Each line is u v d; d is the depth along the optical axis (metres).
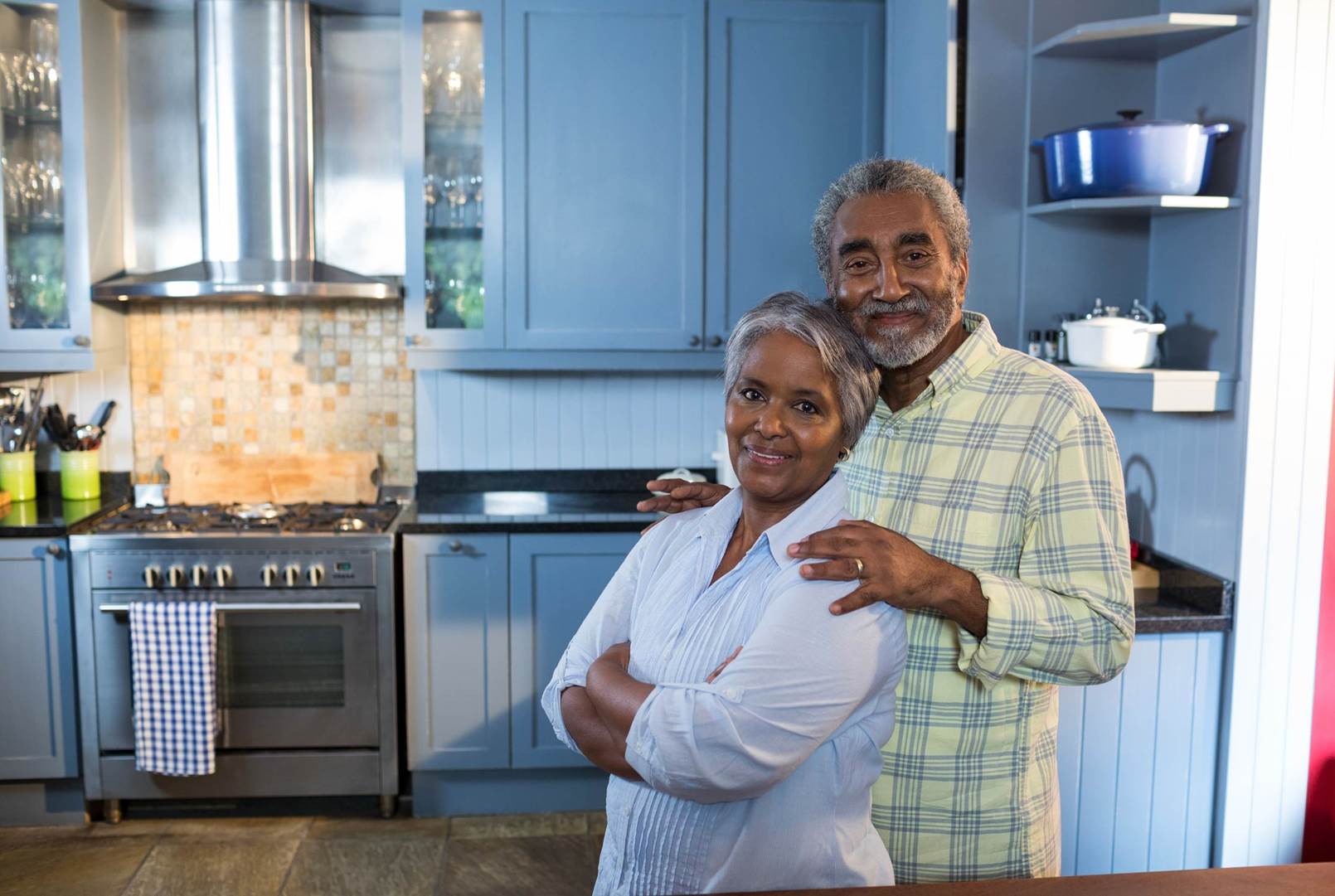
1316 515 2.46
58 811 3.38
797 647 1.18
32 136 3.34
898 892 1.23
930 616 1.58
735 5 3.49
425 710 3.40
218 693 3.30
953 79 2.85
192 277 3.46
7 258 3.36
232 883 3.05
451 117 3.48
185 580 3.24
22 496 3.61
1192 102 2.66
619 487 3.93
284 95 3.47
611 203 3.52
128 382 3.76
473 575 3.38
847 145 3.57
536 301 3.54
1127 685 2.47
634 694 1.25
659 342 3.57
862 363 1.28
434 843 3.30
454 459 3.88
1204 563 2.58
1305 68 2.37
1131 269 2.84
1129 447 2.92
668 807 1.28
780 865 1.25
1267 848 2.53
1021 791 1.61
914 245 1.56
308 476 3.78
